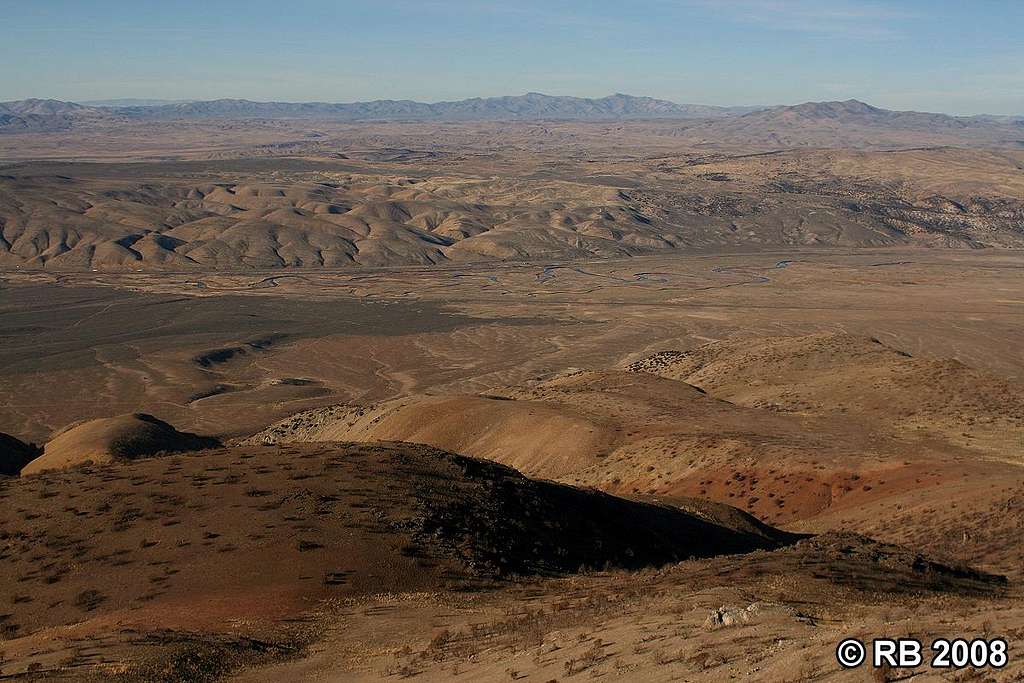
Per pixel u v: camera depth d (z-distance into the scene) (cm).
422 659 1947
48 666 1975
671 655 1573
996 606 1852
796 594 2103
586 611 2172
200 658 2028
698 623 1780
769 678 1342
